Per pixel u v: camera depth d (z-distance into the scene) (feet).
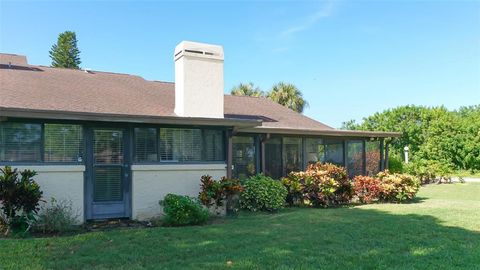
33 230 27.86
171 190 35.81
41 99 39.96
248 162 49.47
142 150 35.04
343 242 25.50
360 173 61.41
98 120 31.81
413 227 30.07
